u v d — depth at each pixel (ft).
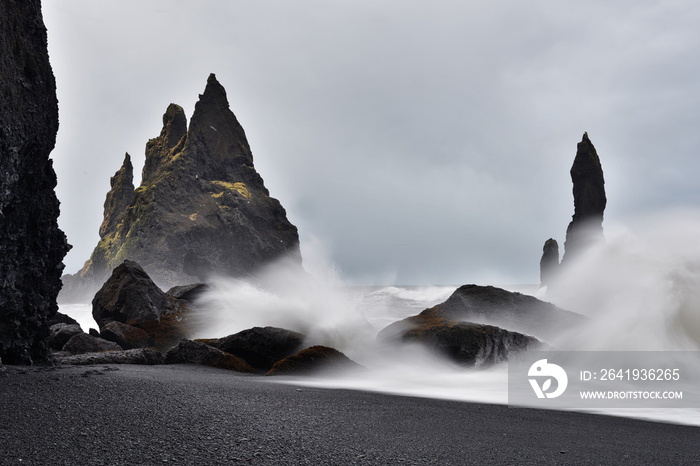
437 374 38.83
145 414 17.85
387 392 29.94
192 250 322.34
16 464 12.50
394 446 16.12
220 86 435.53
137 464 12.95
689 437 20.33
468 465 14.49
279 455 14.38
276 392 25.68
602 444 18.25
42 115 31.37
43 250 31.89
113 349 44.60
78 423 16.22
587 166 201.77
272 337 42.86
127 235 342.64
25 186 30.55
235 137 428.97
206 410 19.19
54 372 25.05
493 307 51.31
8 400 18.24
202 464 13.25
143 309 55.62
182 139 415.03
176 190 362.94
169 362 39.63
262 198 407.85
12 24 29.66
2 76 27.99
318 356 38.83
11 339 28.48
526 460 15.37
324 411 21.22
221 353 39.24
